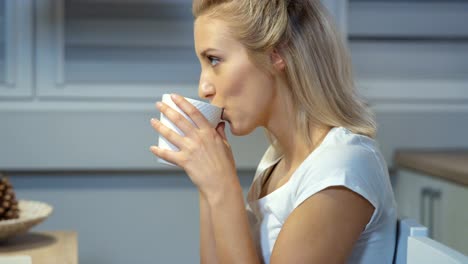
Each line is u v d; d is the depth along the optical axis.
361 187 1.07
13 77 2.41
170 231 2.54
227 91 1.17
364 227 1.10
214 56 1.17
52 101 2.45
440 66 2.62
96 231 2.51
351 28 2.55
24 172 2.46
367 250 1.14
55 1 2.40
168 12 2.47
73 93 2.44
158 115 2.46
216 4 1.17
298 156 1.22
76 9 2.43
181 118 1.17
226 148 1.22
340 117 1.18
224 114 1.19
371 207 1.10
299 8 1.18
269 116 1.22
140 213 2.53
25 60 2.41
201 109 1.17
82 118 2.43
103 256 2.52
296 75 1.17
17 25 2.40
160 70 2.49
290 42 1.17
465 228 2.02
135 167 2.46
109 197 2.51
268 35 1.14
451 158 2.34
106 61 2.47
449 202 2.13
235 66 1.16
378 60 2.58
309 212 1.06
